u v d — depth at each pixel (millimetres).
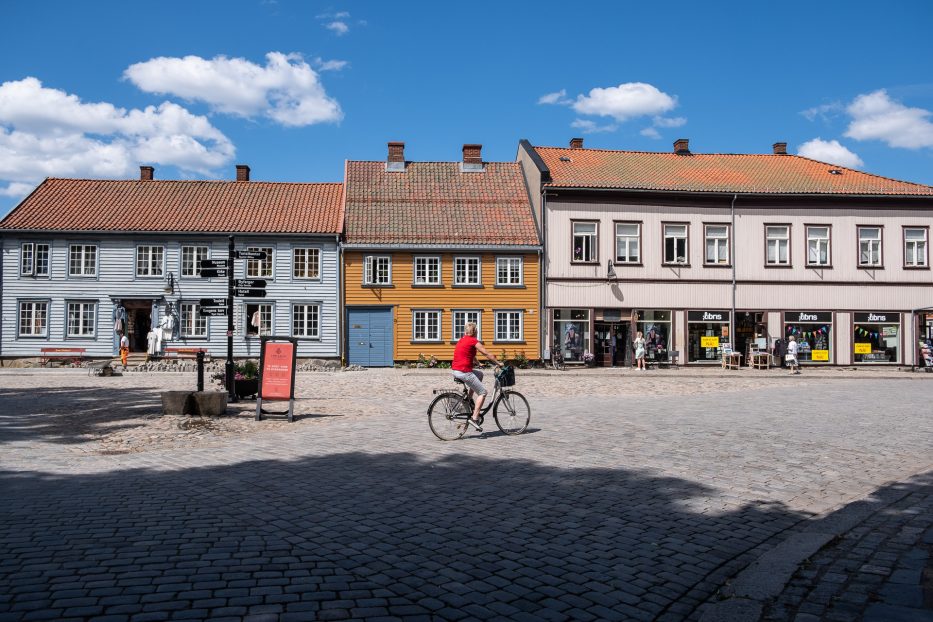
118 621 4207
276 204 37438
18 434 12000
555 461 9562
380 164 40031
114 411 15062
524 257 36000
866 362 37375
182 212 36094
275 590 4758
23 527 6262
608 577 5137
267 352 13945
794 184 37812
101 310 34719
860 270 37469
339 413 15164
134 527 6293
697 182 37469
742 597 4691
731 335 36812
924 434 12305
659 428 12836
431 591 4797
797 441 11367
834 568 5270
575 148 41438
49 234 34531
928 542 5914
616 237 36438
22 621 4184
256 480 8406
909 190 37562
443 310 35656
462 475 8680
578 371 33469
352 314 35406
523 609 4527
